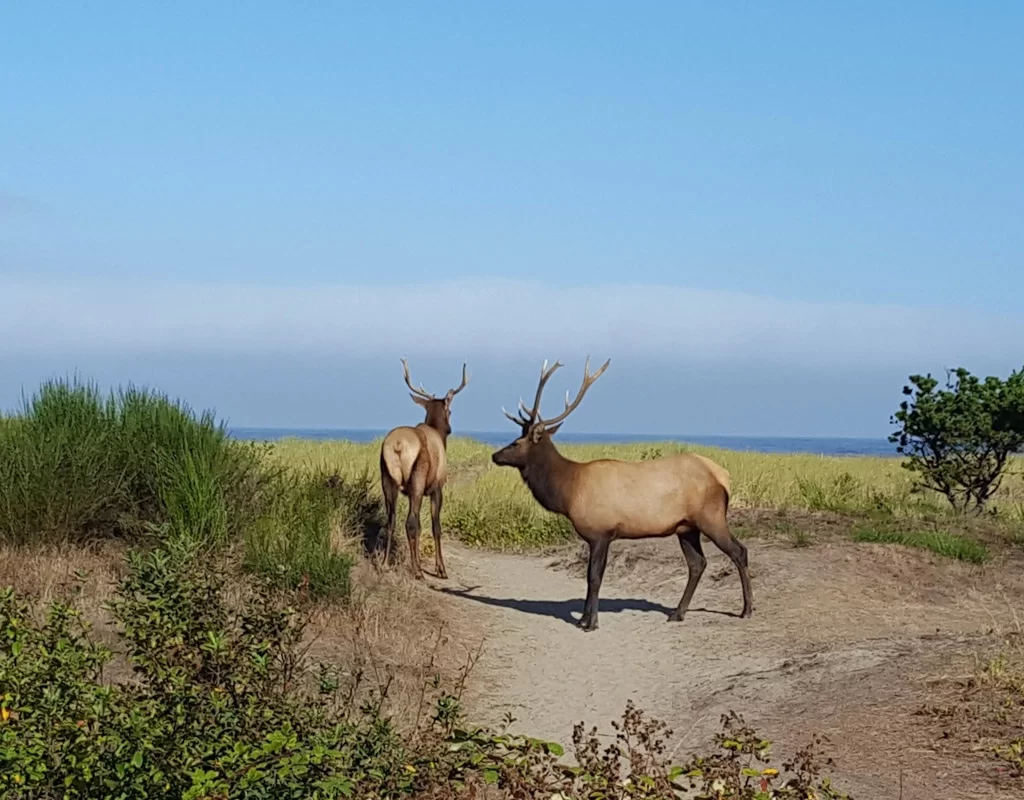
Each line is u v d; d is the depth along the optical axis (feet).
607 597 40.98
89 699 15.90
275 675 20.79
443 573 42.93
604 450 91.09
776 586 39.04
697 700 27.14
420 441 41.45
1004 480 71.72
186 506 35.17
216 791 14.58
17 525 33.24
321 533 36.73
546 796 16.78
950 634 31.42
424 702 25.70
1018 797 18.78
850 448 618.03
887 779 19.90
